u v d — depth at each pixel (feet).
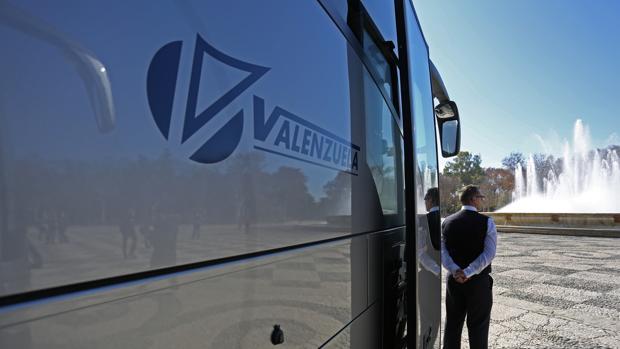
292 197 3.92
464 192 13.74
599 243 45.65
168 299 2.51
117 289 2.19
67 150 1.96
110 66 2.18
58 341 1.93
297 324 3.92
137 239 2.30
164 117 2.50
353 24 5.80
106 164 2.14
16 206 1.77
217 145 2.95
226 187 3.03
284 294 3.73
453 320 13.62
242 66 3.28
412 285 6.66
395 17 7.29
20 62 1.80
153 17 2.45
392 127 7.32
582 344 15.98
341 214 4.99
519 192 110.83
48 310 1.89
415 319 6.58
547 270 29.45
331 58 4.97
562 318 18.84
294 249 3.92
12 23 1.79
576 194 96.68
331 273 4.65
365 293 5.64
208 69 2.90
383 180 6.64
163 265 2.47
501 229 63.93
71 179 1.97
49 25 1.92
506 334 17.13
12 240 1.75
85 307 2.04
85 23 2.07
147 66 2.40
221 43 3.05
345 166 5.17
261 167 3.47
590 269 29.50
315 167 4.40
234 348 3.08
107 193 2.14
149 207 2.38
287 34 4.02
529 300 21.74
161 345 2.45
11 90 1.77
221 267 2.95
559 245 44.45
